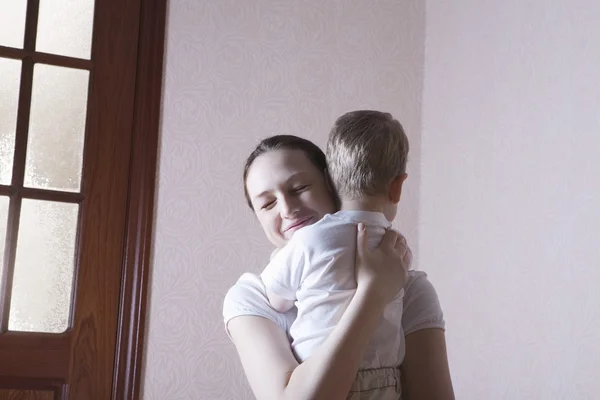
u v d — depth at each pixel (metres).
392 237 1.02
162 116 2.76
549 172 2.38
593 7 2.28
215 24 2.88
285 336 1.03
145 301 2.65
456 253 2.80
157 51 2.78
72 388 2.56
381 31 3.12
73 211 2.66
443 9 3.07
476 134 2.76
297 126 2.94
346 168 1.04
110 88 2.72
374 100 3.07
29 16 2.67
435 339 1.07
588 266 2.18
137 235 2.67
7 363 2.51
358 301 0.94
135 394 2.60
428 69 3.13
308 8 3.03
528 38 2.54
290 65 2.97
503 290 2.53
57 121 2.67
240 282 1.12
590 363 2.14
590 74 2.26
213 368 2.70
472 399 2.62
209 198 2.78
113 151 2.70
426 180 3.04
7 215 2.57
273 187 1.11
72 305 2.61
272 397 0.93
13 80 2.64
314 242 0.99
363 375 0.97
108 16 2.75
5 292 2.53
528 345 2.38
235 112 2.86
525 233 2.45
